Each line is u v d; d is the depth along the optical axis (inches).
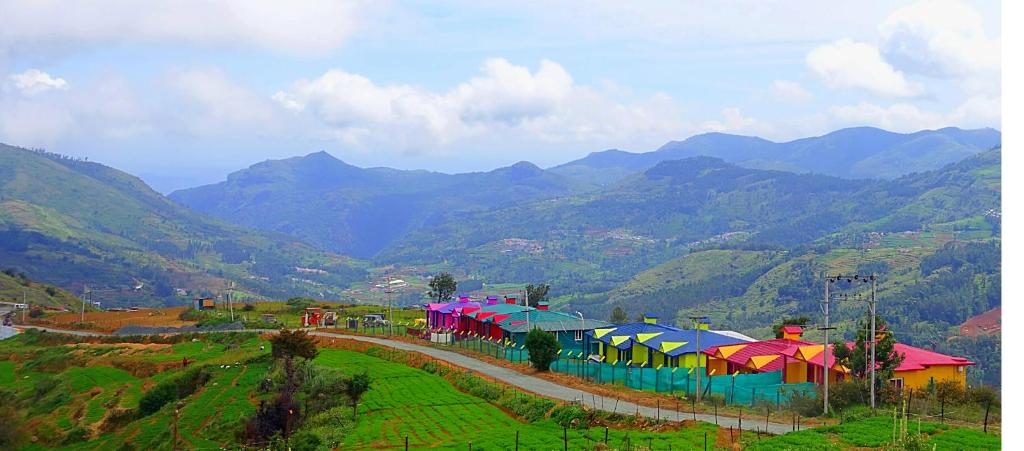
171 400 3336.6
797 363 2610.7
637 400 2442.2
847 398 2209.6
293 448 2245.3
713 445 1833.2
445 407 2623.0
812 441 1780.3
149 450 2746.1
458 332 4269.2
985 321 6899.6
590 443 1952.5
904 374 2416.3
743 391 2445.9
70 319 5935.0
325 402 2768.2
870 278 2256.4
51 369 4281.5
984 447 1676.9
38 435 3240.7
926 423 1919.3
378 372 3280.0
